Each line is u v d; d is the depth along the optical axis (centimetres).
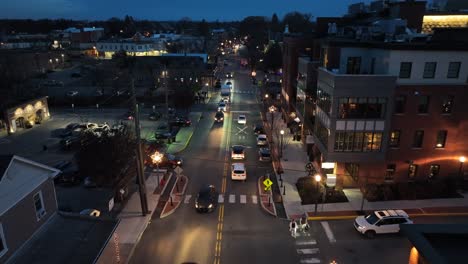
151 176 3450
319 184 2955
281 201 2905
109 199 2905
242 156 3912
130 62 8812
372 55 3138
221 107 6372
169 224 2558
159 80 8169
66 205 2734
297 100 4716
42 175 1975
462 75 2869
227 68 12862
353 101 2809
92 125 4944
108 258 2109
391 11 4253
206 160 3925
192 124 5512
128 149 2784
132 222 2555
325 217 2598
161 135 4466
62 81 8925
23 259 1703
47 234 1916
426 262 736
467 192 2967
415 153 3023
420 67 2831
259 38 17075
